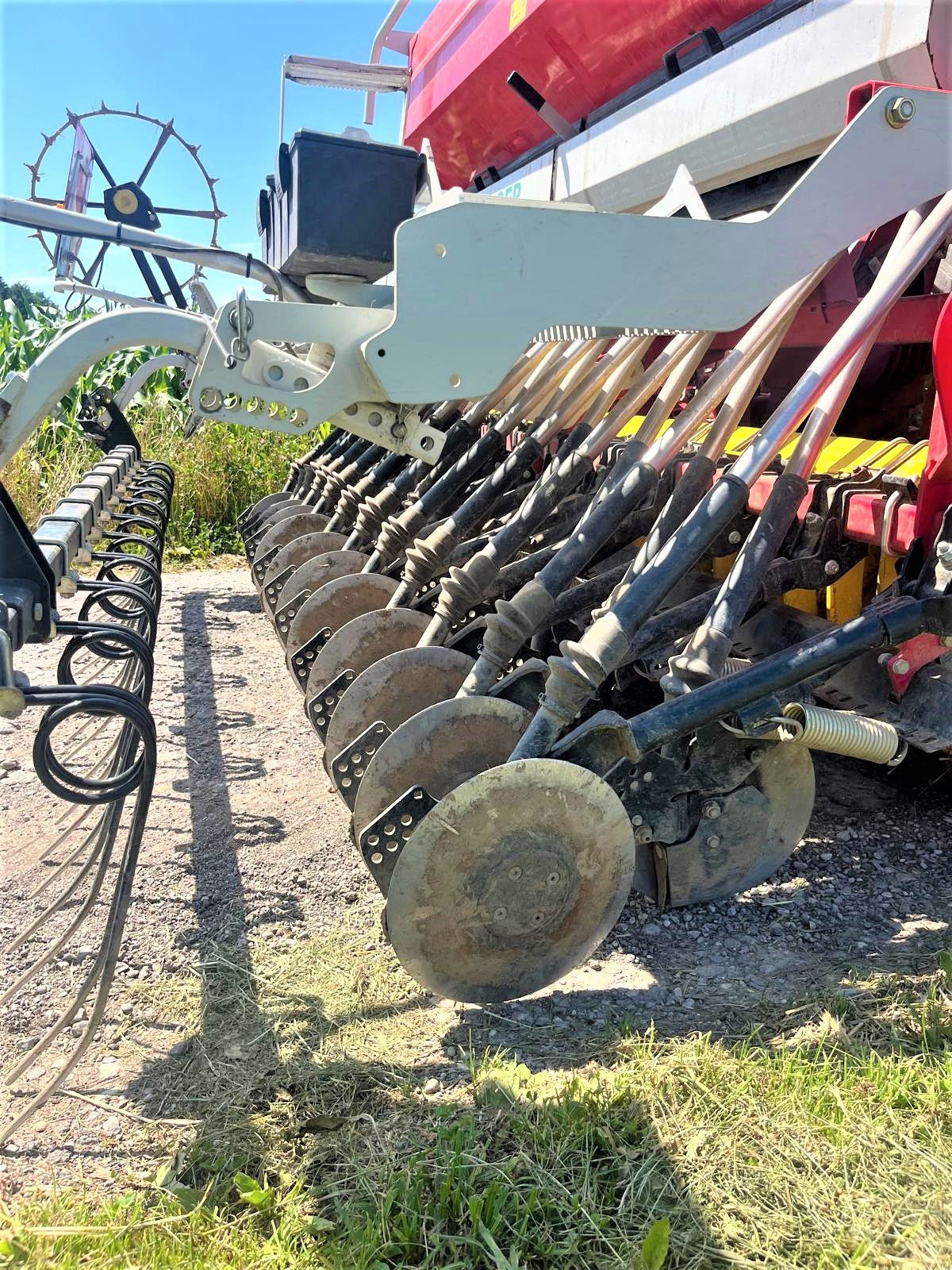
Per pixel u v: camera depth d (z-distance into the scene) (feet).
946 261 10.62
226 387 6.85
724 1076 6.83
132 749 9.18
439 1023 7.63
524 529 9.68
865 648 7.72
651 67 12.26
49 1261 5.41
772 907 9.27
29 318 37.37
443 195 7.76
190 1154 6.24
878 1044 7.20
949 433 7.65
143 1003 7.91
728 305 7.02
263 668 16.79
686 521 7.69
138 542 10.55
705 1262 5.44
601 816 7.13
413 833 6.72
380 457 15.67
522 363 12.28
